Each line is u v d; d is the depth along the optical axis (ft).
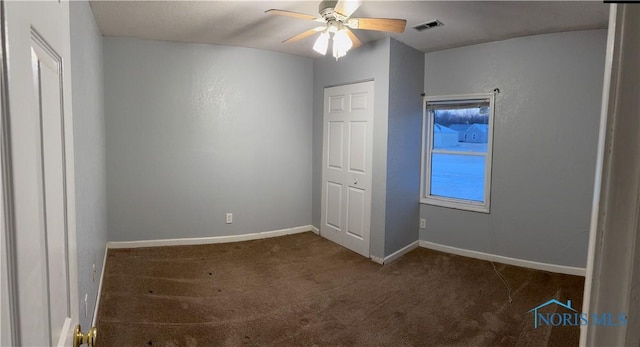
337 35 8.52
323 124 15.29
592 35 10.96
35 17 2.05
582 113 11.26
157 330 8.14
